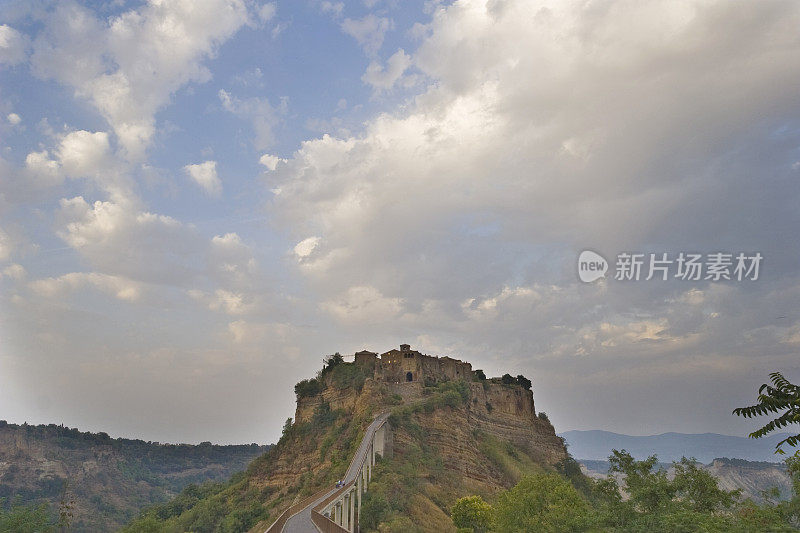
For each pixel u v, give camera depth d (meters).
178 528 138.62
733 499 42.00
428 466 143.50
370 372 197.88
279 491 156.00
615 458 46.56
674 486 42.84
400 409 161.88
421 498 118.38
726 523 34.09
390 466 134.50
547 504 65.44
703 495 42.28
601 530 41.75
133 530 101.75
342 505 92.56
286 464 170.00
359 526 101.56
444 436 161.50
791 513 34.53
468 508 98.62
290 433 186.88
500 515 71.38
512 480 158.25
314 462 161.75
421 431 159.25
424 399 179.25
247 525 136.88
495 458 167.38
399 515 105.38
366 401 170.25
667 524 35.84
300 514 74.06
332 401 189.12
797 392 18.73
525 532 60.62
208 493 187.75
